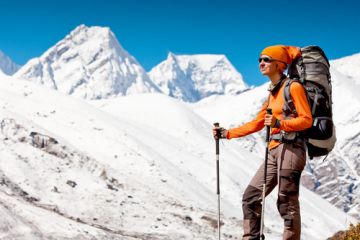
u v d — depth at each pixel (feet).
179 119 312.91
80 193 131.03
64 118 204.54
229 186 206.28
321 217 218.18
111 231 104.68
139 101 357.41
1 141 147.84
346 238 30.09
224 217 131.13
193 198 163.02
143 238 102.37
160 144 233.76
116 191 138.00
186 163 221.05
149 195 144.77
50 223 72.08
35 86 240.73
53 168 140.87
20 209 72.90
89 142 187.73
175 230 113.80
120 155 181.37
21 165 136.77
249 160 291.79
